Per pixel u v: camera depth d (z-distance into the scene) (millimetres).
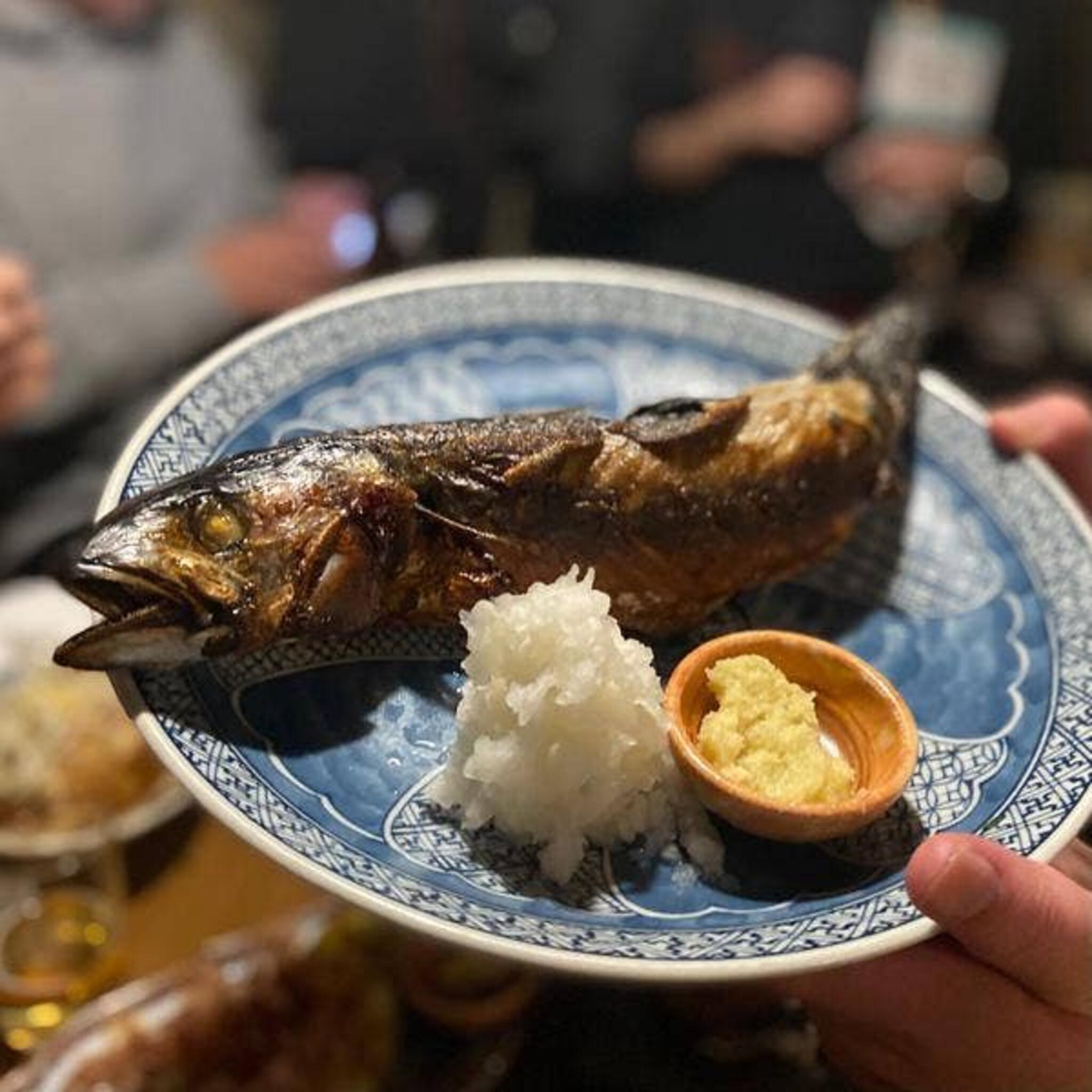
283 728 306
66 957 403
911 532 397
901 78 902
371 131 926
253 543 297
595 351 425
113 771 463
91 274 772
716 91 929
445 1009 395
